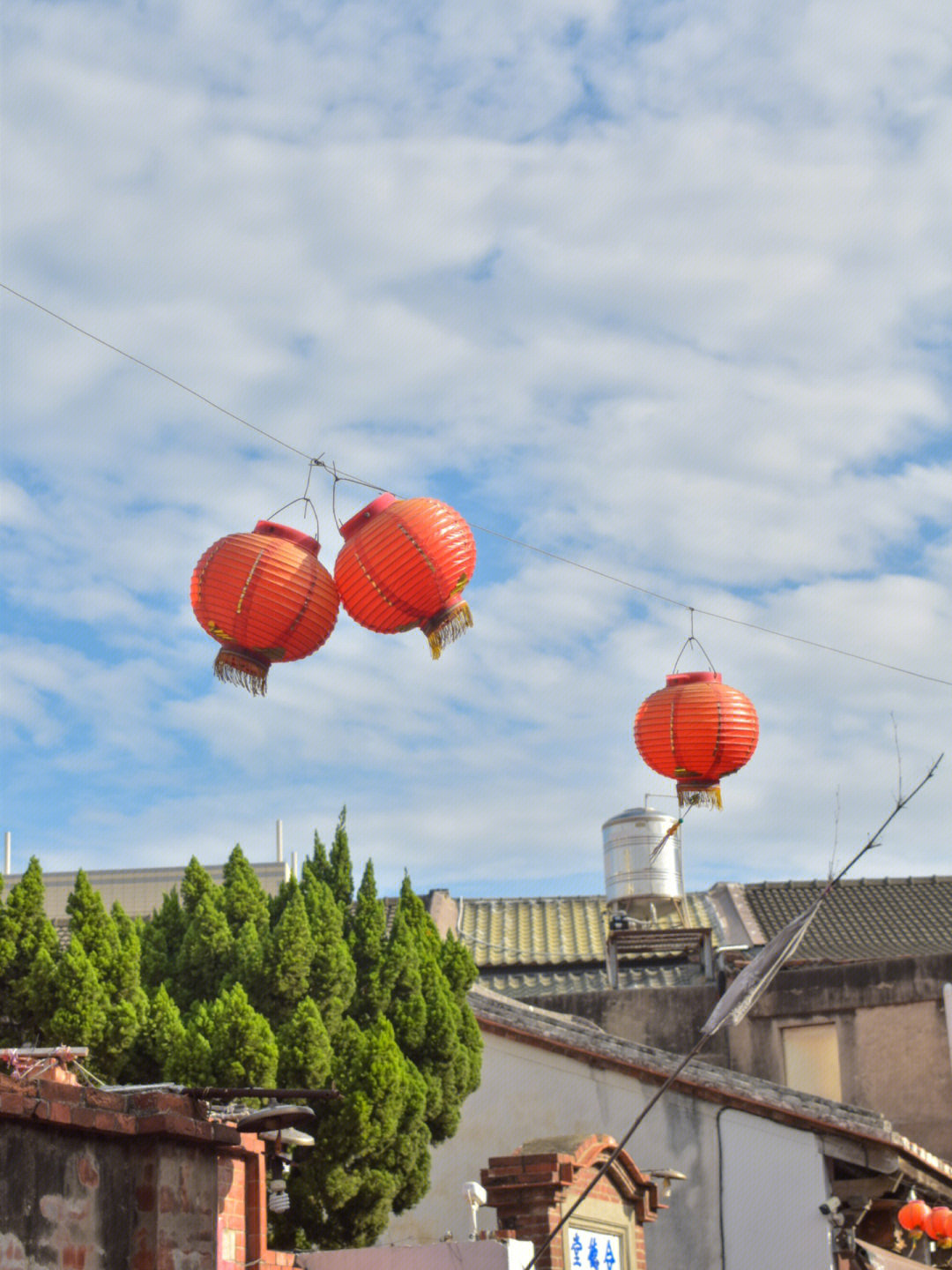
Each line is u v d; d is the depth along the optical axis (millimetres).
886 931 23422
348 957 15359
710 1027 9641
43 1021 13453
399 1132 14219
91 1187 7477
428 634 9094
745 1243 16766
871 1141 16531
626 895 22391
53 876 27312
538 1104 17922
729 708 10969
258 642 8891
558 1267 12281
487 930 24531
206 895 16172
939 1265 20062
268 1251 11586
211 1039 13383
